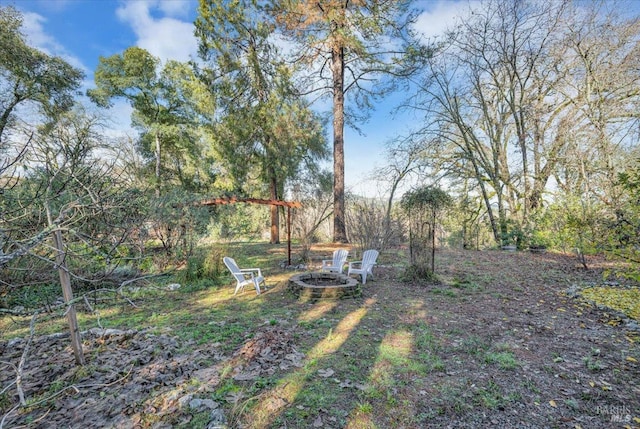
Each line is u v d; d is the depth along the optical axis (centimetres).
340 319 438
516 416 221
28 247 223
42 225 331
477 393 249
